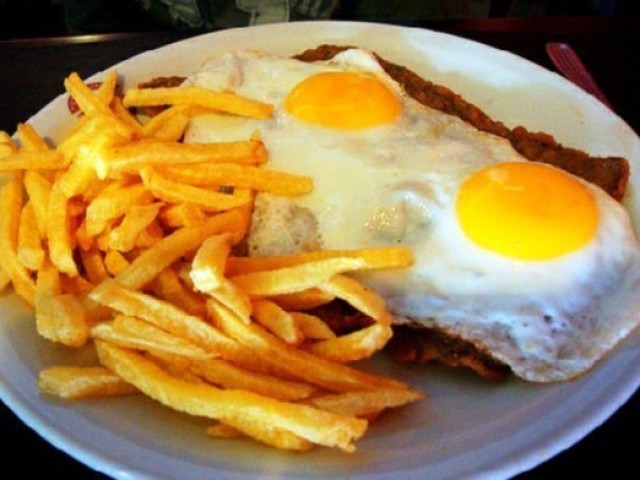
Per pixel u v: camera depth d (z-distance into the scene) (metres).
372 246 0.27
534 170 0.27
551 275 0.25
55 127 0.33
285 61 0.34
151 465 0.21
